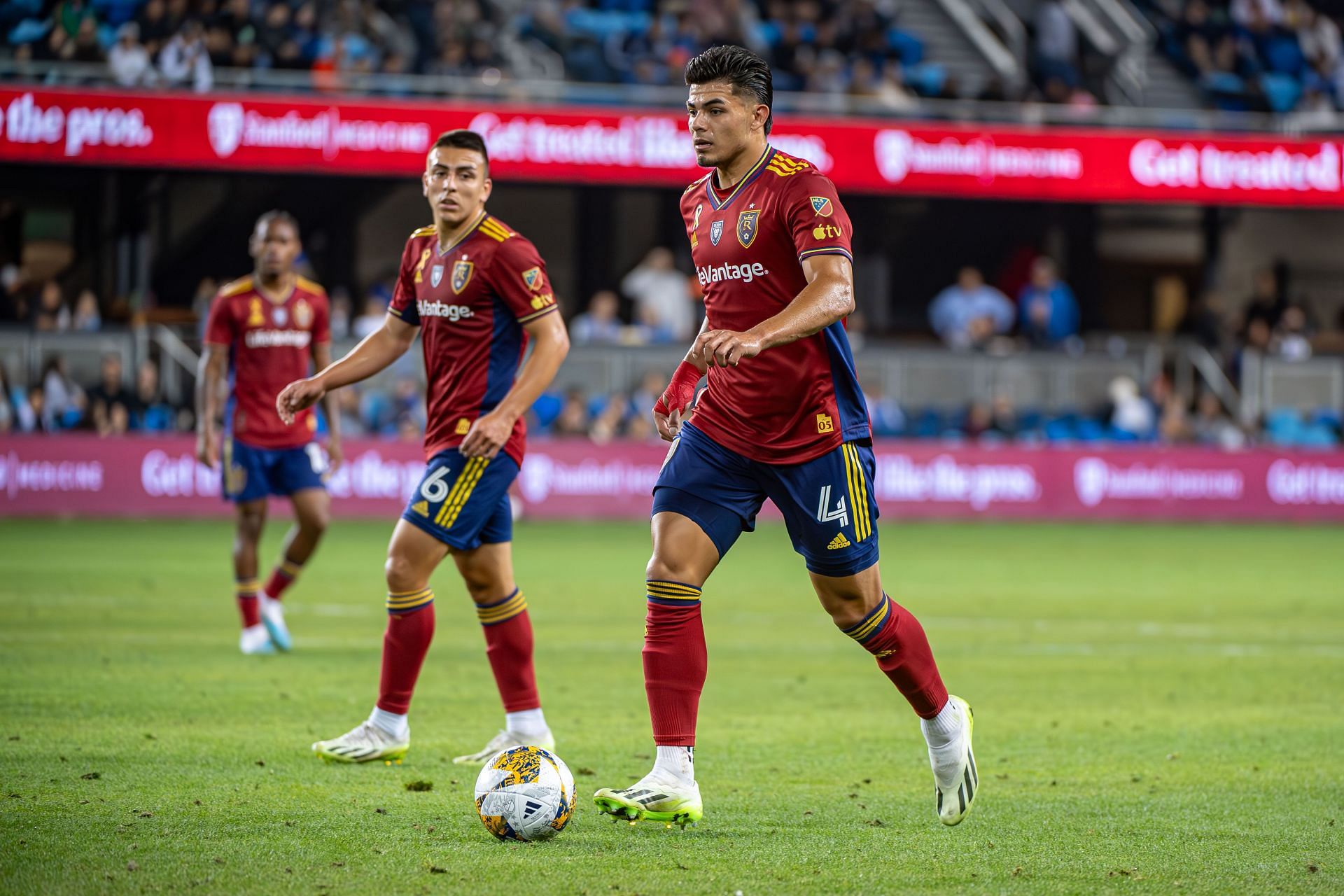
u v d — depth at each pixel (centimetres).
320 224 8594
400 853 1458
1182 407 7631
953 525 7012
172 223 8388
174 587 4069
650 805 1544
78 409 6644
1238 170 7494
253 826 1556
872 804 1744
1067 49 9050
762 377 1562
